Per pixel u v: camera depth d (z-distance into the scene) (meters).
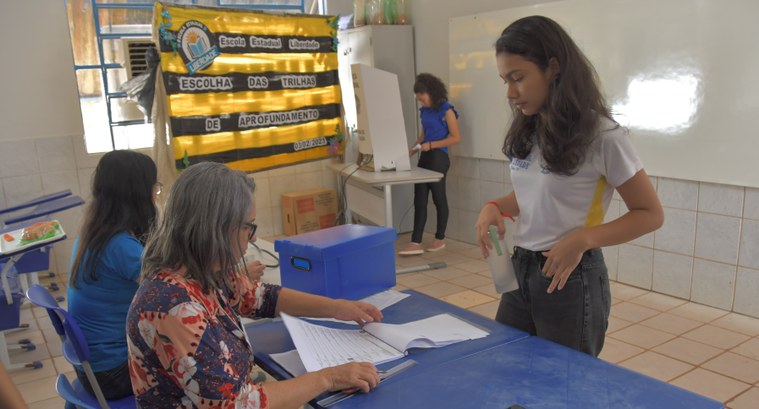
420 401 1.11
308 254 1.71
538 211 1.49
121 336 1.80
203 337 1.06
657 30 3.32
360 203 4.66
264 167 4.04
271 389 1.11
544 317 1.52
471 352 1.32
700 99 3.19
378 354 1.33
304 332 1.42
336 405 1.12
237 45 3.74
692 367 2.70
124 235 1.78
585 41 3.70
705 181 3.26
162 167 3.58
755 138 2.99
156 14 3.38
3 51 4.41
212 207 1.09
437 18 4.95
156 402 1.10
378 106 4.15
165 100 3.50
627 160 1.34
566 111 1.33
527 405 1.07
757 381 2.55
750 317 3.21
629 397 1.08
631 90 3.51
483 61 4.49
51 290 4.32
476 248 4.90
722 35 3.04
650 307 3.42
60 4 4.54
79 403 1.49
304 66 4.15
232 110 3.79
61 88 4.64
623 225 1.35
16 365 3.00
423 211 4.75
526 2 4.08
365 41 5.11
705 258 3.36
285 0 5.71
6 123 4.49
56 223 2.75
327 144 4.41
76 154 4.75
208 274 1.12
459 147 4.90
